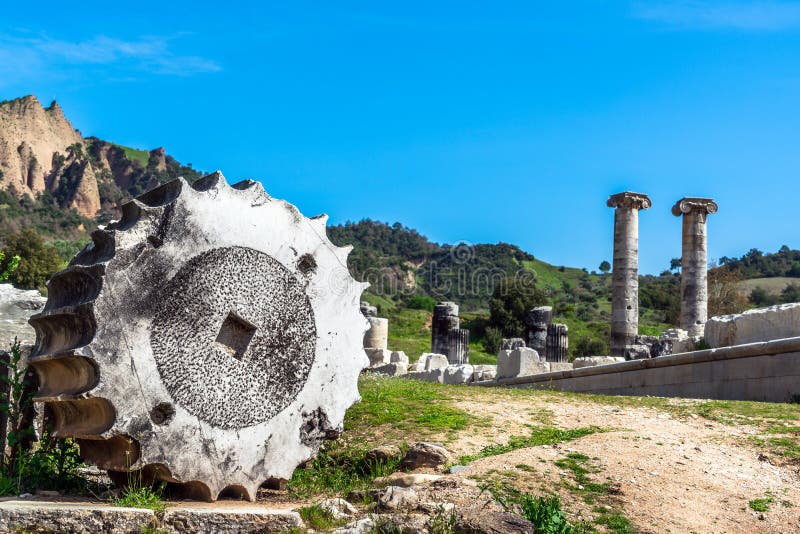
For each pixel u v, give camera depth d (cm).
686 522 831
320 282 959
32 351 882
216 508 781
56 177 15062
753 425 1221
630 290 3697
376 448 1063
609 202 3800
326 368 954
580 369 2123
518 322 6544
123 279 802
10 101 15700
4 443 910
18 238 6475
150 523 718
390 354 3906
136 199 891
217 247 871
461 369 2775
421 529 723
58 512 699
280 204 934
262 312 902
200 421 841
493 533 714
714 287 5712
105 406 794
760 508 879
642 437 1123
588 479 934
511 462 983
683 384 1819
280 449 905
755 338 1919
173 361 827
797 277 9856
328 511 786
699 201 3666
